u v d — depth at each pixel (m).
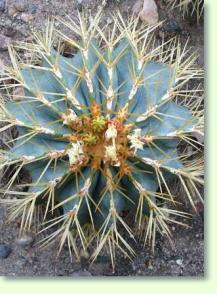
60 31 0.81
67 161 0.66
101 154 0.65
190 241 0.76
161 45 0.76
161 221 0.70
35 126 0.66
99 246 0.68
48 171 0.68
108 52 0.68
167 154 0.68
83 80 0.68
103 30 0.81
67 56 0.80
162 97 0.68
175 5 0.82
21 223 0.71
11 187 0.76
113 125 0.65
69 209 0.67
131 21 0.76
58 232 0.70
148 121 0.68
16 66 0.70
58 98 0.68
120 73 0.69
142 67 0.68
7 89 0.77
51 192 0.67
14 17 0.82
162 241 0.76
